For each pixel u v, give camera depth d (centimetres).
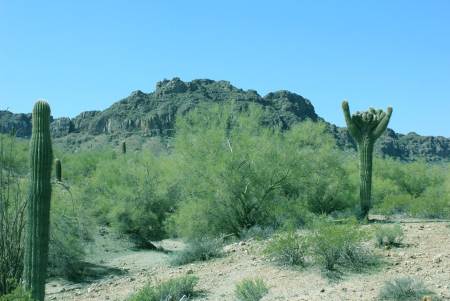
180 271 1455
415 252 1289
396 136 18688
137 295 1114
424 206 2270
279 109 14562
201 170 2078
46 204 1028
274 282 1159
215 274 1323
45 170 1023
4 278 1116
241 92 16212
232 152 2056
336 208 2395
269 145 2122
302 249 1277
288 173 2095
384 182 3077
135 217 2619
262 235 1834
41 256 1022
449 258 1191
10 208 1275
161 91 16738
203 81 17738
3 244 1152
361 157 2152
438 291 902
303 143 2372
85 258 2148
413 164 3722
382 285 1009
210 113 2244
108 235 2634
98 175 3119
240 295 1034
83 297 1395
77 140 15275
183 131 2208
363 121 2147
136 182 2789
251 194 2034
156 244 2734
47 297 1519
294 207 2030
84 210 2227
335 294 974
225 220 2047
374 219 2106
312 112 16000
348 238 1223
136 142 13062
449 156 17888
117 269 1980
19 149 1614
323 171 2370
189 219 2005
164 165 2827
